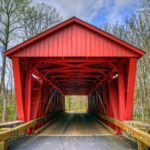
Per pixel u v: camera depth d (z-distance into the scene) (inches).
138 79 1064.8
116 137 310.0
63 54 336.8
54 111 707.4
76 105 2503.7
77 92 1067.3
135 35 967.0
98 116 635.5
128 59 343.6
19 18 687.7
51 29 338.0
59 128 463.2
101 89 580.4
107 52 336.5
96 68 440.1
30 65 359.6
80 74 519.2
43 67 436.1
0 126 253.9
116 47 337.4
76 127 485.4
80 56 336.2
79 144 252.1
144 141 191.6
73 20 339.9
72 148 228.8
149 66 885.8
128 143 259.3
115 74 443.2
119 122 320.5
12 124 274.8
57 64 402.0
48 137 310.5
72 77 553.9
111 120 398.3
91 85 753.0
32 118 387.5
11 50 328.5
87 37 341.1
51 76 523.2
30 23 737.0
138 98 1108.5
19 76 329.7
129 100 331.9
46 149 224.1
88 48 338.3
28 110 345.7
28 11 685.9
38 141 273.7
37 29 754.2
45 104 499.2
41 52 335.6
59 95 930.7
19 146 240.5
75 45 339.3
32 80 380.5
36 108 401.4
